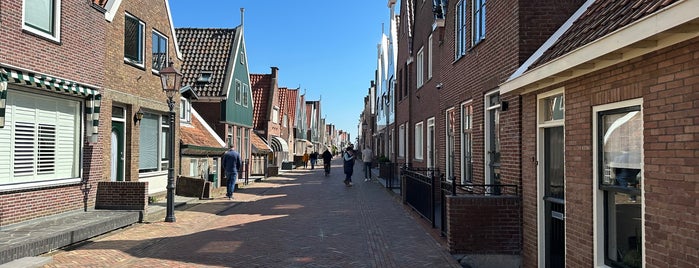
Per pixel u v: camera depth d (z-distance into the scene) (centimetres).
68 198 1002
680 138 393
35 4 900
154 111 1449
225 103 2231
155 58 1438
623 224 491
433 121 1458
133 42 1298
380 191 1870
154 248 808
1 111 784
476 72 963
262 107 3356
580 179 555
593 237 527
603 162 519
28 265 635
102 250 780
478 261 733
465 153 1080
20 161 886
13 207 856
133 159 1284
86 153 1059
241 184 2083
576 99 564
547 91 650
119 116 1256
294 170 3881
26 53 863
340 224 1053
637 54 430
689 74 384
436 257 728
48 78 894
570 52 497
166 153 1544
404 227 994
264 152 2909
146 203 1081
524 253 727
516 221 737
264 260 732
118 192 1082
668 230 407
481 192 909
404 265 688
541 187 681
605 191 519
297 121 5175
